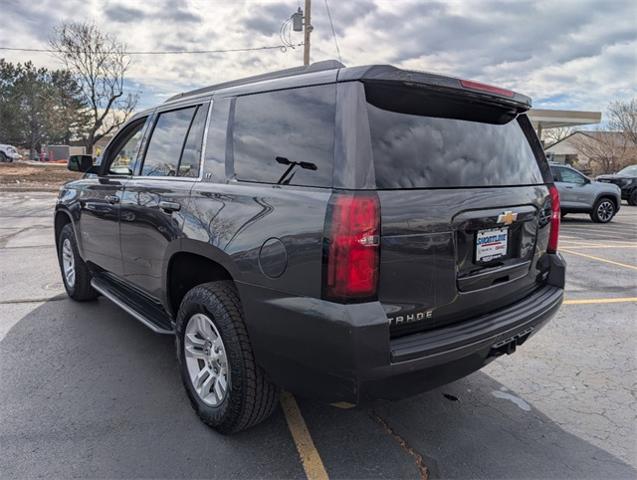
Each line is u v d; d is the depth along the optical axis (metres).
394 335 2.19
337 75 2.25
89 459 2.49
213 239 2.60
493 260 2.62
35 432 2.72
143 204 3.36
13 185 21.22
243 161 2.66
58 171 30.53
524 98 2.85
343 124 2.16
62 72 41.62
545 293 3.04
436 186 2.33
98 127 29.36
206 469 2.44
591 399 3.26
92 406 3.01
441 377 2.28
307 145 2.29
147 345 3.96
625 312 5.11
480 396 3.28
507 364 3.79
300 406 3.08
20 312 4.73
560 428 2.90
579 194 13.66
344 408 3.06
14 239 8.73
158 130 3.59
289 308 2.17
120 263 3.88
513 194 2.73
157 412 2.96
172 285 3.18
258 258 2.33
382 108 2.26
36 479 2.33
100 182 4.20
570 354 3.99
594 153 41.69
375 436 2.77
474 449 2.67
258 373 2.52
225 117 2.88
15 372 3.45
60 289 5.55
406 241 2.13
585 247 9.43
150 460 2.50
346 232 2.02
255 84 2.75
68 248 5.08
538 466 2.54
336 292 2.03
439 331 2.31
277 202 2.30
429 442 2.73
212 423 2.72
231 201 2.57
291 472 2.44
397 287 2.13
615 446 2.72
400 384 2.14
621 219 15.09
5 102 51.91
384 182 2.13
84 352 3.81
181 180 3.10
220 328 2.58
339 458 2.56
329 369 2.09
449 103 2.54
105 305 4.97
